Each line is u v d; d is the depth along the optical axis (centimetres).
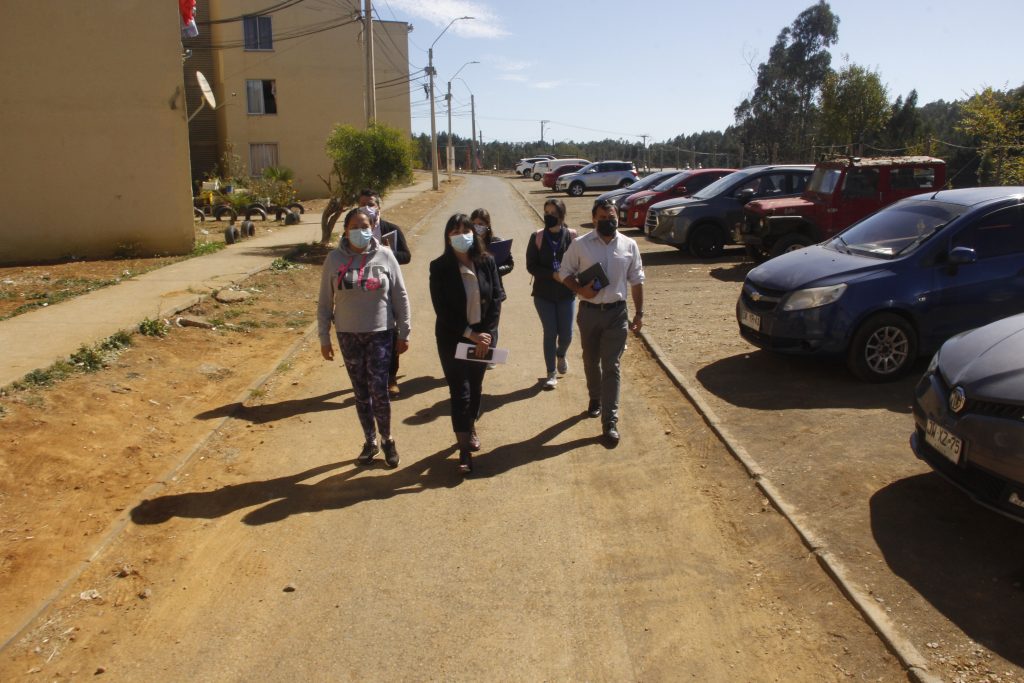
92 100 1446
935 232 695
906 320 682
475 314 514
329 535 452
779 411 621
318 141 3391
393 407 671
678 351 811
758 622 363
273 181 2389
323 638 359
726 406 638
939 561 397
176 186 1495
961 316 688
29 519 459
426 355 843
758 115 4647
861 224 787
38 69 1418
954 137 4134
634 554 426
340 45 3341
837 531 430
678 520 461
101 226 1483
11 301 1002
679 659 340
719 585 394
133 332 815
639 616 371
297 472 541
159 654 350
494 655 345
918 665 320
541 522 463
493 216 2406
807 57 4519
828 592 380
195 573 414
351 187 1479
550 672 334
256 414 658
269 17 3272
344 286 519
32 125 1432
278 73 3316
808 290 682
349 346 532
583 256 565
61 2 1408
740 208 1435
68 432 573
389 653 347
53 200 1460
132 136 1468
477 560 423
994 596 366
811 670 329
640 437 589
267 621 372
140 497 494
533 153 10131
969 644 333
